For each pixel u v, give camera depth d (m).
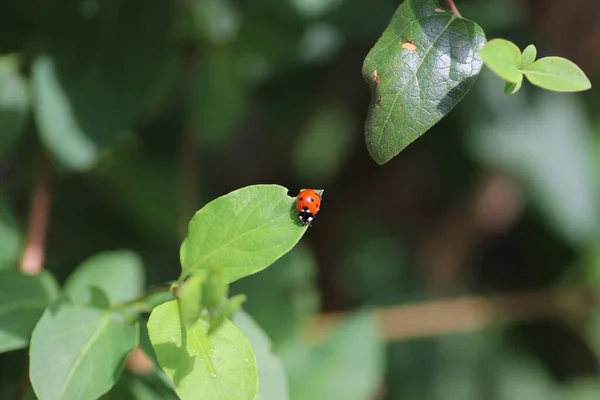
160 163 0.60
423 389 0.73
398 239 0.80
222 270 0.42
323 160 0.80
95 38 0.52
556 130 0.66
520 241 0.78
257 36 0.58
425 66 0.44
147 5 0.53
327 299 0.77
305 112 0.71
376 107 0.44
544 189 0.66
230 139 0.74
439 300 0.76
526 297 0.75
